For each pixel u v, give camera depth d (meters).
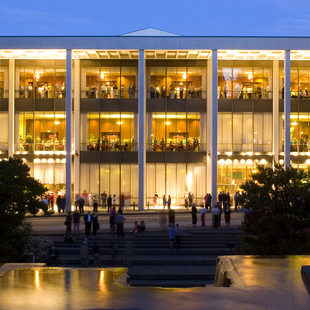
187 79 46.06
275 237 20.00
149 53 44.03
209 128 44.78
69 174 41.72
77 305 4.42
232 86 46.00
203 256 25.31
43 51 43.00
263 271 5.89
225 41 42.19
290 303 4.50
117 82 45.75
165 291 4.89
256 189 20.98
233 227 31.12
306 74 46.22
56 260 23.66
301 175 21.16
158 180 45.81
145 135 45.59
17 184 22.95
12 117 45.50
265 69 46.22
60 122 45.81
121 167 45.66
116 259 24.17
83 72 45.97
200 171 45.78
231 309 4.28
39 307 4.36
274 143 45.50
